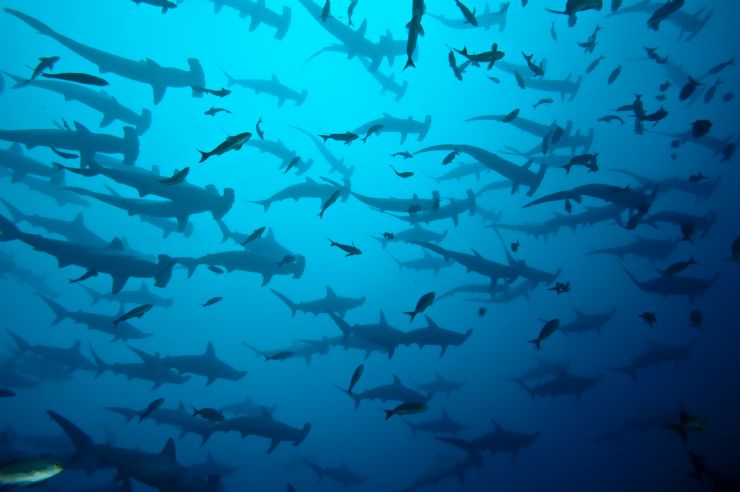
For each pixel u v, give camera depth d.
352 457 20.56
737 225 19.44
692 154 21.78
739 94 21.33
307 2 12.40
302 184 11.71
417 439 20.73
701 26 16.59
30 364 14.71
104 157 11.08
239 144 4.98
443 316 23.89
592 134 14.55
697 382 17.88
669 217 13.59
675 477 13.88
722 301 19.12
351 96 31.83
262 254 10.22
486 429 20.03
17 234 7.29
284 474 19.98
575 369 20.70
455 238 24.34
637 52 23.34
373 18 28.12
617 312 20.95
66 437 12.68
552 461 17.69
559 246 22.66
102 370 10.80
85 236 11.84
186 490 7.32
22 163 10.59
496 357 22.31
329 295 11.72
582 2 6.00
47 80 9.20
